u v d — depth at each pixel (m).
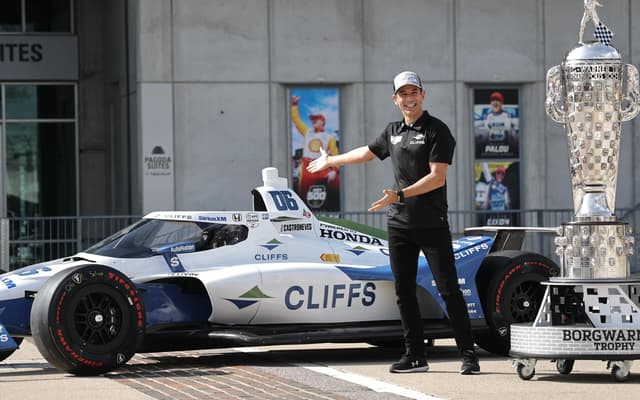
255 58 19.67
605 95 7.98
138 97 19.36
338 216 19.52
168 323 9.31
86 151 22.48
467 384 7.72
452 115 20.22
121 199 21.00
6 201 22.19
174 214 9.62
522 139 20.53
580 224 7.88
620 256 7.88
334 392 7.38
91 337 8.53
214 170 19.50
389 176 19.95
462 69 20.25
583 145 8.02
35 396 7.42
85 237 18.05
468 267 9.70
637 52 20.66
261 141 19.67
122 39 20.66
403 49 20.09
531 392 7.27
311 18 19.81
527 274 9.77
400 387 7.58
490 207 20.41
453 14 20.23
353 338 9.34
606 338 7.62
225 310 9.27
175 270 9.34
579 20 20.56
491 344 9.84
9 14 22.20
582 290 7.85
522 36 20.41
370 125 20.00
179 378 8.20
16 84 22.31
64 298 8.35
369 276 9.66
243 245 9.64
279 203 9.87
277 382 7.91
